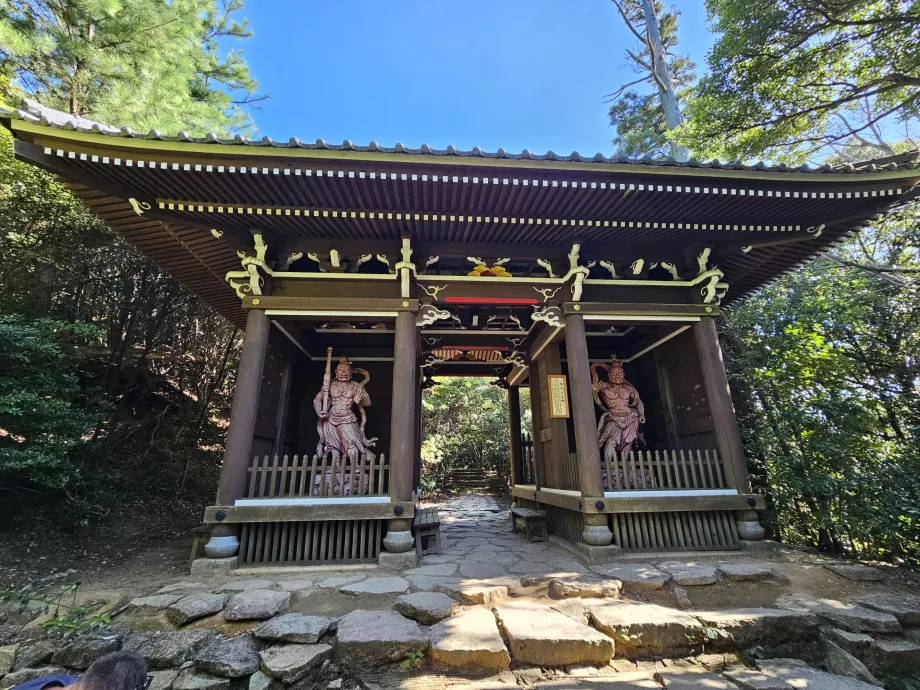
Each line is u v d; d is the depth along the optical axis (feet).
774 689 10.53
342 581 15.93
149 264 30.78
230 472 18.85
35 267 26.81
